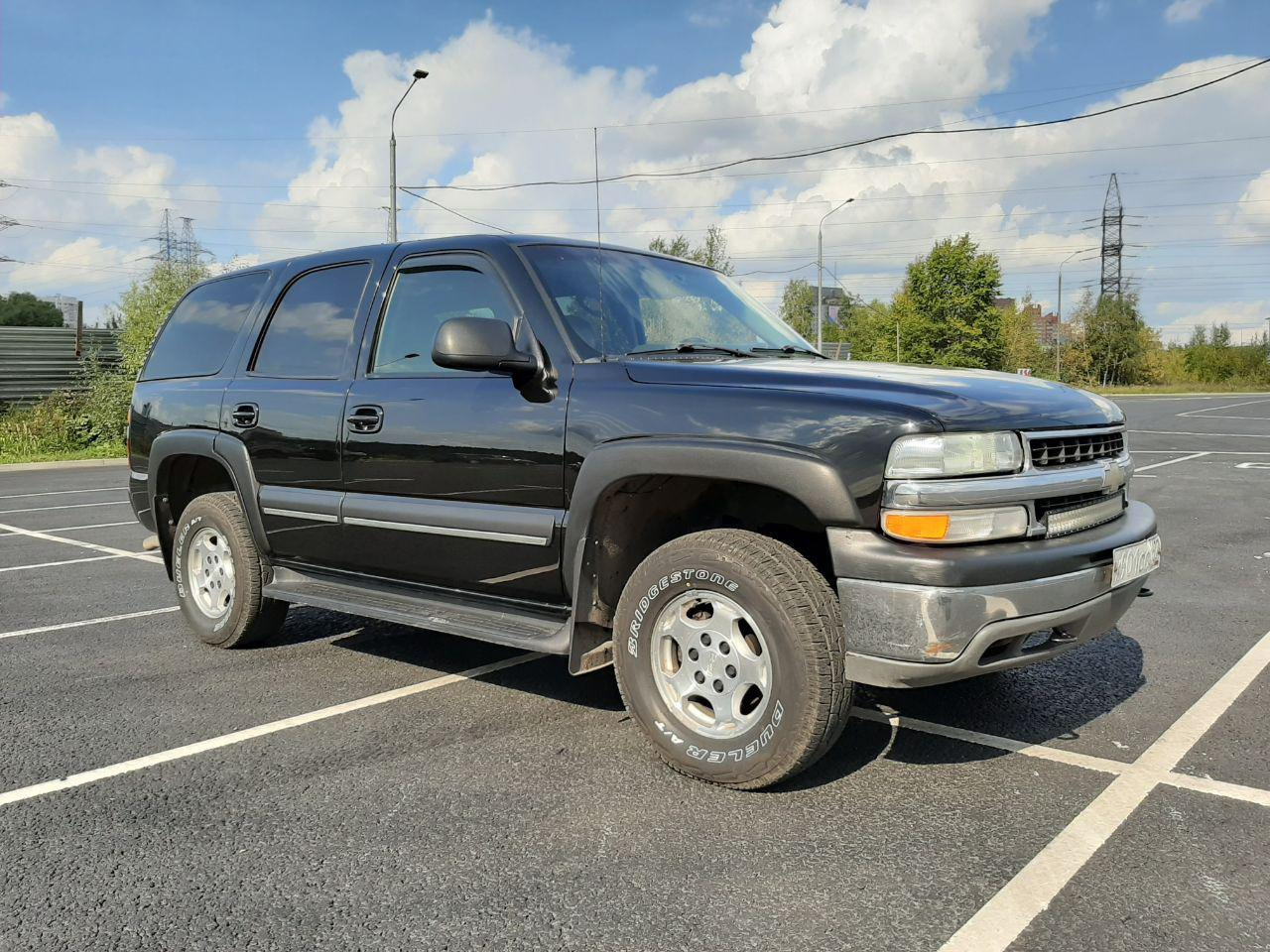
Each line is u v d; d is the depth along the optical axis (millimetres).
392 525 3834
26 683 4258
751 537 2943
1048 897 2352
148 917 2322
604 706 3877
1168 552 7109
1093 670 4250
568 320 3486
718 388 3039
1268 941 2164
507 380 3520
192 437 4754
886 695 3951
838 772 3145
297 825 2807
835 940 2178
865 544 2693
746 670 2922
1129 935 2189
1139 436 21078
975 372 3434
